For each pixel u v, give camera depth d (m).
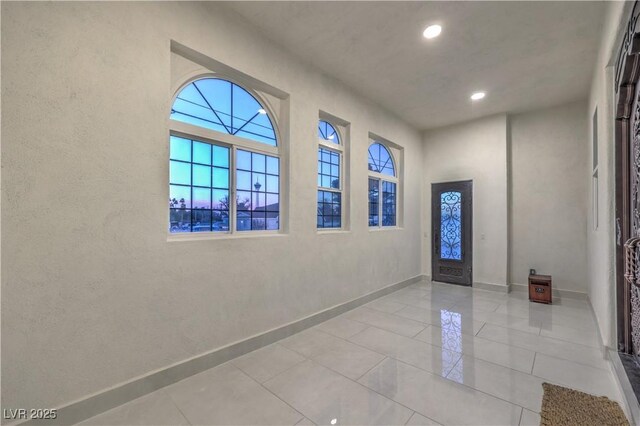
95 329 1.84
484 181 5.10
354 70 3.56
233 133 2.80
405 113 4.94
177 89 2.38
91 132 1.83
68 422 1.72
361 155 4.22
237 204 2.81
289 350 2.73
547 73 3.60
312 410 1.87
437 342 2.89
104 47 1.89
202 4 2.40
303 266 3.27
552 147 4.66
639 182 2.00
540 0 2.41
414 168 5.61
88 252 1.82
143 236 2.05
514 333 3.12
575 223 4.46
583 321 3.48
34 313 1.63
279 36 2.92
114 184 1.93
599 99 2.86
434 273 5.70
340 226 4.05
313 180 3.40
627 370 2.08
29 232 1.62
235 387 2.13
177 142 2.41
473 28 2.77
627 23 1.87
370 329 3.25
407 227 5.37
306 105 3.32
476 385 2.14
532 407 1.88
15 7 1.58
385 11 2.57
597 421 1.73
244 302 2.68
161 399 1.99
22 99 1.60
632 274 1.87
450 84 3.92
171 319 2.19
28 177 1.62
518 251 4.93
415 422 1.76
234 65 2.61
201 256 2.38
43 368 1.66
